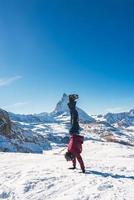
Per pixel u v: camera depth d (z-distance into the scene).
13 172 12.53
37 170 12.99
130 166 16.75
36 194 10.01
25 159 17.48
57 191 10.30
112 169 14.91
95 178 11.99
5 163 15.31
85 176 12.25
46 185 10.75
